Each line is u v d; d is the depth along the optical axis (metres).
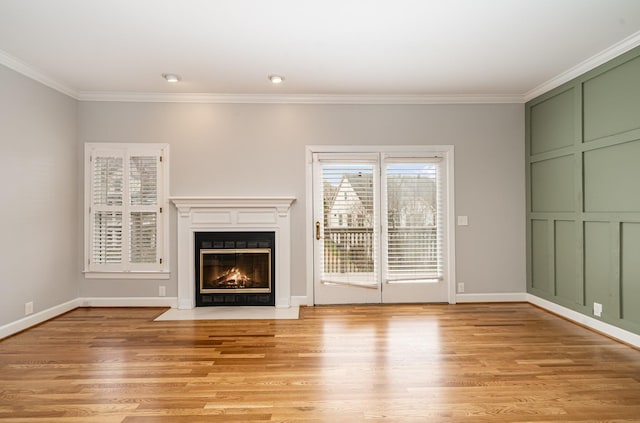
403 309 4.62
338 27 3.05
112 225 4.71
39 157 4.06
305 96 4.78
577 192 3.95
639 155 3.23
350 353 3.22
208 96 4.74
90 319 4.23
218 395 2.50
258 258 4.81
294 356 3.16
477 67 3.92
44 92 4.12
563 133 4.16
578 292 3.98
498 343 3.44
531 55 3.62
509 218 4.91
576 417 2.23
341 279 4.85
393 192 4.88
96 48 3.43
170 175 4.74
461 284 4.89
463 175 4.89
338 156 4.84
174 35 3.18
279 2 2.67
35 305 4.01
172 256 4.75
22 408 2.33
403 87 4.54
